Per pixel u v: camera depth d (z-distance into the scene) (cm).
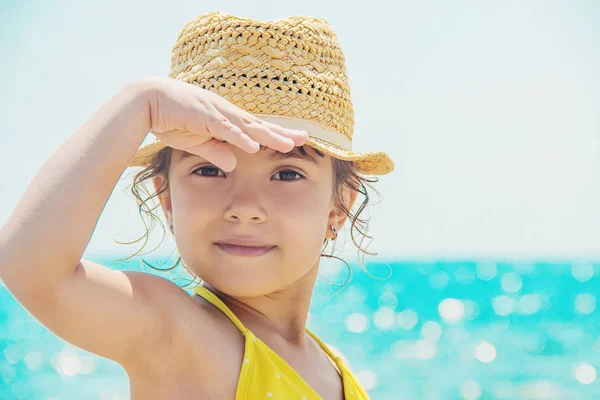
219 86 228
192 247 225
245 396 207
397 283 2150
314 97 239
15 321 1301
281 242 225
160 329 193
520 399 901
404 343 1267
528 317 1659
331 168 249
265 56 232
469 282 2466
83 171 175
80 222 172
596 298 2061
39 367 995
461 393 924
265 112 229
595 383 986
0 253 169
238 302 235
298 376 225
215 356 206
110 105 186
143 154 249
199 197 222
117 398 851
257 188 223
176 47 250
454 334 1384
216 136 185
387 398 898
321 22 254
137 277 195
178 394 198
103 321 180
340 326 1452
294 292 247
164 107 186
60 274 171
